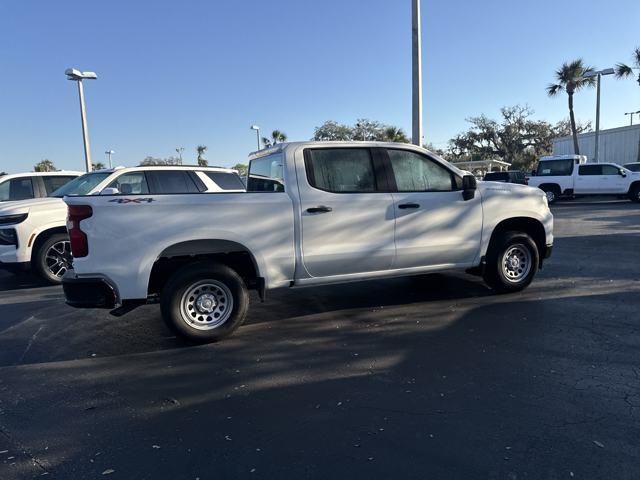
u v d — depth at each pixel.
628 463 2.74
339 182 5.38
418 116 12.34
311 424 3.29
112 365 4.47
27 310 6.49
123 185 8.36
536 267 6.47
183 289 4.79
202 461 2.90
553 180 23.77
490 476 2.65
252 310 6.08
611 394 3.57
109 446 3.10
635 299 6.08
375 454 2.90
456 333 4.99
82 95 21.98
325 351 4.64
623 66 32.88
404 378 3.96
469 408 3.42
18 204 8.01
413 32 12.07
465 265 6.08
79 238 4.48
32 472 2.84
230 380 4.05
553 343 4.62
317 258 5.20
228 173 9.52
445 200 5.83
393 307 6.03
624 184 22.61
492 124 62.91
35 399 3.80
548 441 2.98
